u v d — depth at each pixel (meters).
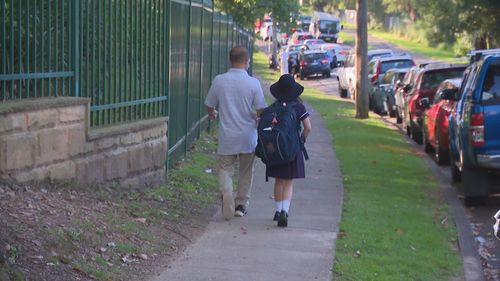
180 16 36.06
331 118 70.81
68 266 17.97
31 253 17.69
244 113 25.92
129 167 27.34
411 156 48.28
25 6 22.39
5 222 18.62
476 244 27.53
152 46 30.39
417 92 57.19
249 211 28.14
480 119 31.78
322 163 42.06
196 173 34.03
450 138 38.03
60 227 19.77
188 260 21.20
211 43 50.53
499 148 31.78
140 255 20.53
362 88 72.50
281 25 100.19
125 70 28.12
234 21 67.38
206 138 46.44
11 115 20.81
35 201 20.95
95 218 21.91
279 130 24.55
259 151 24.94
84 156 24.39
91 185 24.81
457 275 22.73
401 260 22.97
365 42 72.38
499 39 82.25
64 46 24.39
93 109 25.73
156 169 29.69
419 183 38.25
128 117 28.41
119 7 27.58
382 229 26.67
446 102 44.56
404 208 31.36
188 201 28.27
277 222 26.14
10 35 21.78
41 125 22.09
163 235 22.97
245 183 26.98
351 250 23.48
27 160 21.58
